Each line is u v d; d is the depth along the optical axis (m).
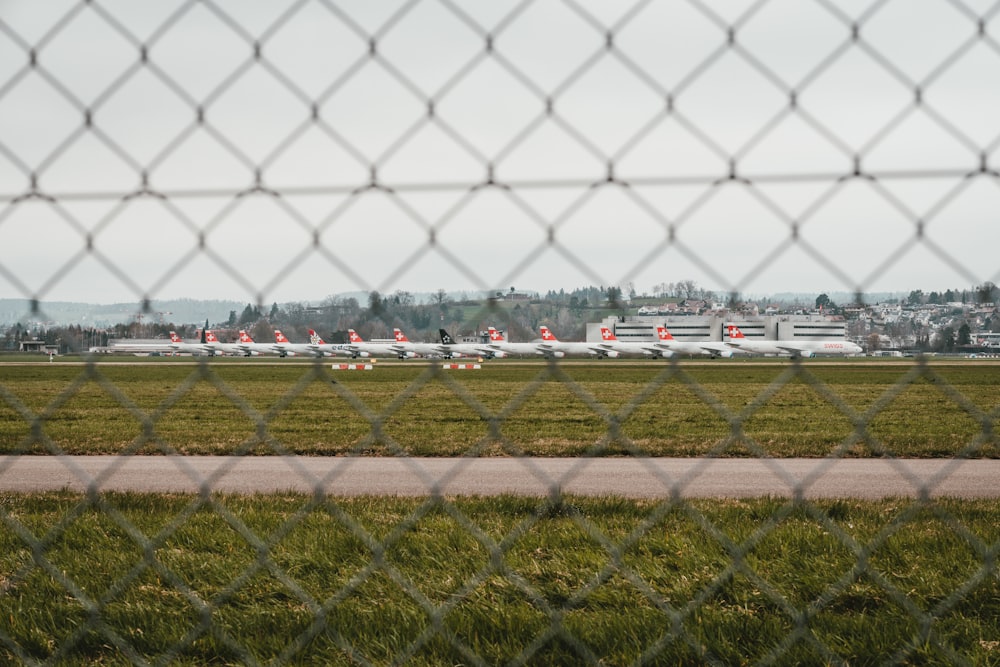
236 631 6.45
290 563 8.27
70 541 9.08
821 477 15.09
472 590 7.32
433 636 6.20
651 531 9.55
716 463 16.97
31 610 6.74
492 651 5.98
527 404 34.38
